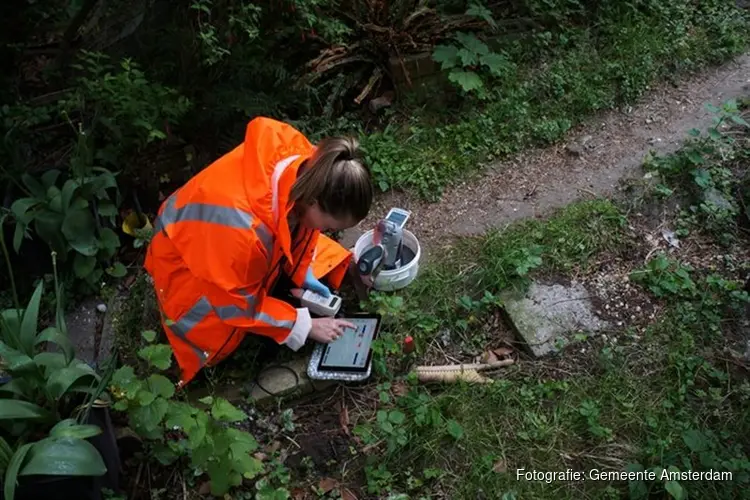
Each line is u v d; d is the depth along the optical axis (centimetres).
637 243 338
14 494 218
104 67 329
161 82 359
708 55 439
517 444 267
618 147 390
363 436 269
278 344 300
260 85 377
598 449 264
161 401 236
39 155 354
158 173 362
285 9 357
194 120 361
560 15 440
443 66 399
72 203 311
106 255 326
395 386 289
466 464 262
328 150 240
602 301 313
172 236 262
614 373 285
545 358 294
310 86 394
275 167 252
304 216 255
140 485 262
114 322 315
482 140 392
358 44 412
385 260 315
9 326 248
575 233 337
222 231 251
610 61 428
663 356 290
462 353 302
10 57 355
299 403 289
